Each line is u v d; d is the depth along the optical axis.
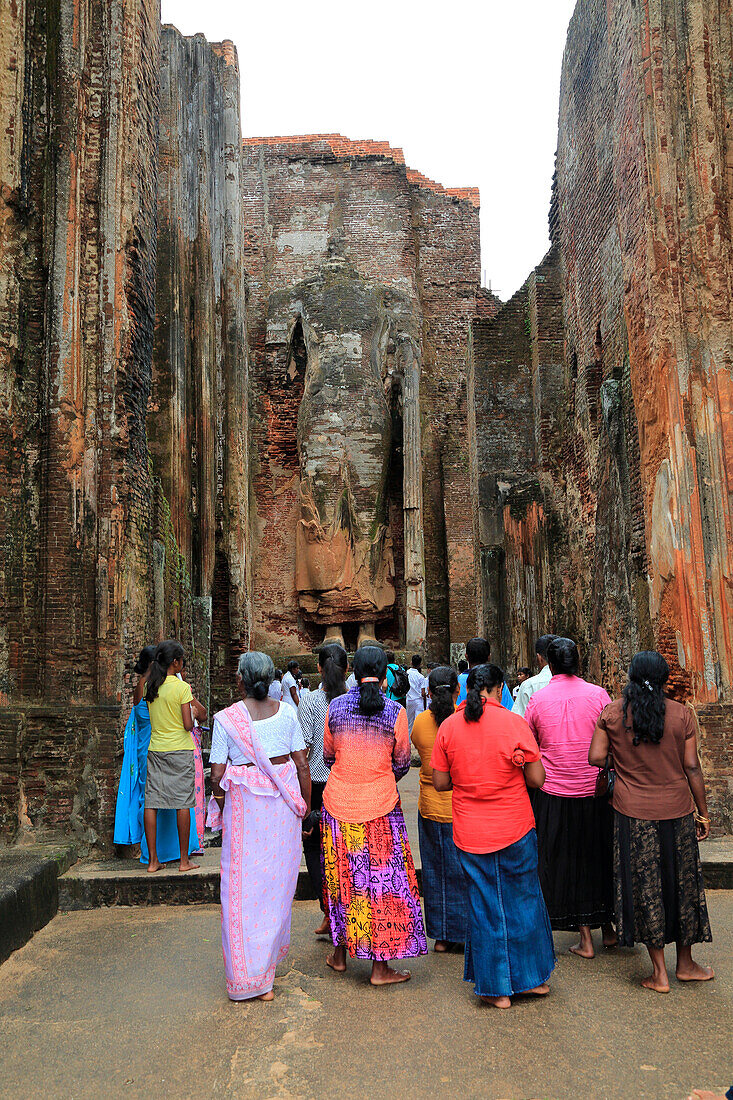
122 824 6.45
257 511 19.84
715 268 7.83
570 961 4.68
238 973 4.11
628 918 4.20
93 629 7.02
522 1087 3.25
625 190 8.95
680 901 4.20
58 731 6.77
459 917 4.93
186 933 5.27
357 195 22.17
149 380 8.28
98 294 7.40
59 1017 4.00
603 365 12.42
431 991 4.26
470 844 4.13
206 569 14.05
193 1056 3.58
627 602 10.04
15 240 7.22
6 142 7.20
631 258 8.77
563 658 4.93
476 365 16.62
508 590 15.09
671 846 4.20
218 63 16.42
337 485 18.33
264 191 22.23
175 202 13.74
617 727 4.36
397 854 4.43
